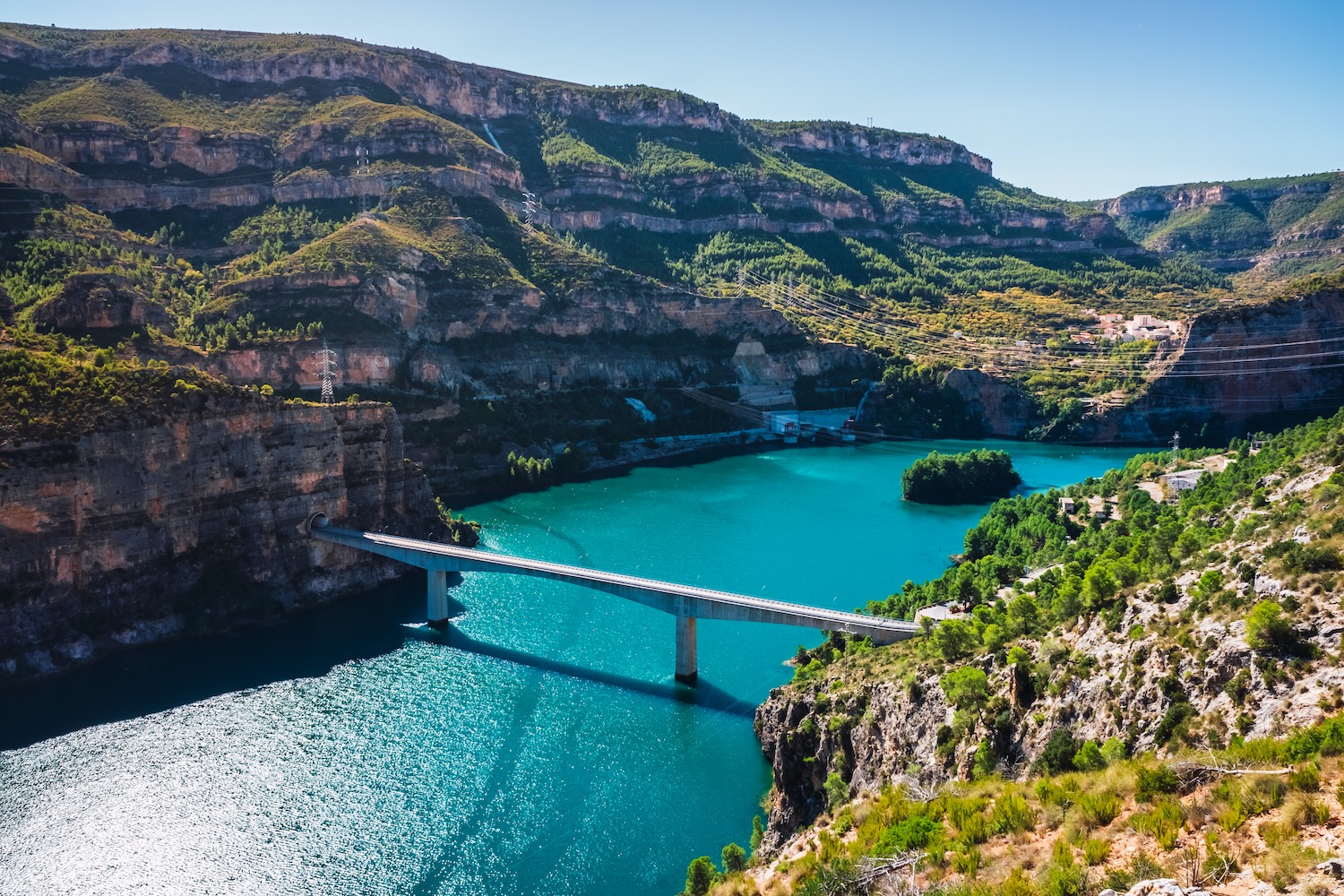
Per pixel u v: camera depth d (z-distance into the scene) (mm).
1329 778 53969
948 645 106062
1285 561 78500
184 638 165000
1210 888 48312
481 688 145000
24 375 162750
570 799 115500
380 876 101625
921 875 61094
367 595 190500
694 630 149625
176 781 118062
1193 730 69750
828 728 108875
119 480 162625
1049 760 77500
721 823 111625
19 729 131125
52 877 100438
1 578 150250
